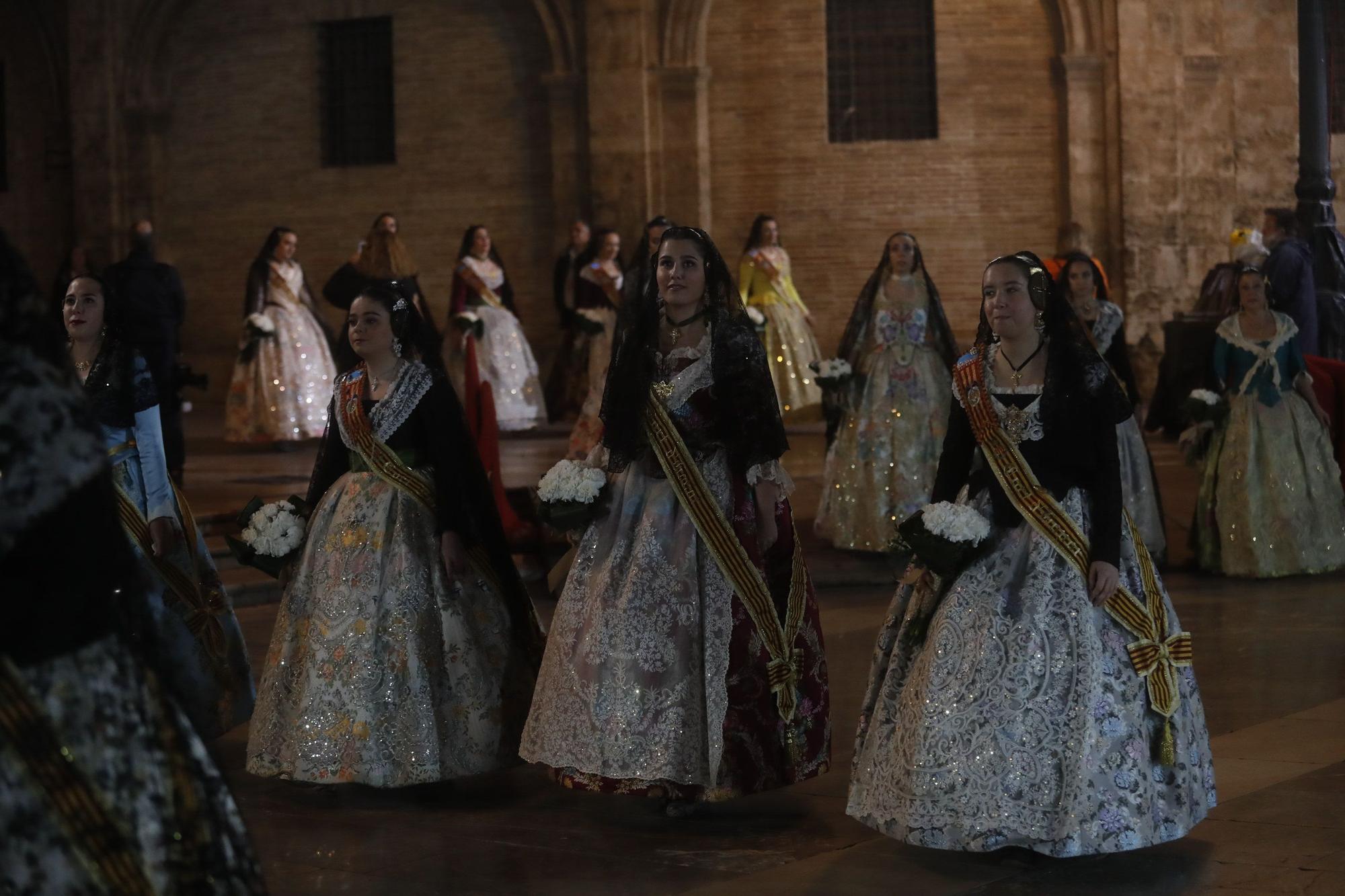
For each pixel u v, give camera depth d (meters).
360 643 5.19
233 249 20.84
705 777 4.72
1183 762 4.24
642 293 5.02
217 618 5.75
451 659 5.29
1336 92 18.73
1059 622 4.27
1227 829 4.54
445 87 19.91
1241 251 14.82
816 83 18.78
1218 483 9.15
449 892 4.23
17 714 2.38
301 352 15.80
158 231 20.94
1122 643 4.29
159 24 20.70
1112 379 4.45
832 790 5.18
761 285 16.33
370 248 13.71
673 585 4.82
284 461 14.62
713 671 4.77
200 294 21.05
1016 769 4.15
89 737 2.44
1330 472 9.17
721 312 5.01
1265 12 18.44
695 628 4.80
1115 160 18.25
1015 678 4.21
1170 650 4.34
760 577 4.88
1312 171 12.55
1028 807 4.12
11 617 2.40
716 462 4.95
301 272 16.03
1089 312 8.95
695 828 4.79
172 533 5.56
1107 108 18.25
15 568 2.42
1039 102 18.55
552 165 19.44
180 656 5.62
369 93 20.34
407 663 5.19
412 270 13.82
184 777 2.54
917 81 18.73
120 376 5.54
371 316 5.45
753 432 4.93
